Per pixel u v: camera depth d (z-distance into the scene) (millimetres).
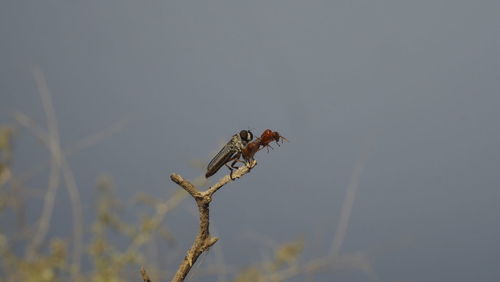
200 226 1979
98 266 2193
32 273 2191
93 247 2199
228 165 2037
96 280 2189
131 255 2201
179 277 1980
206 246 1980
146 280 1979
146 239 2207
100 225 2203
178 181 1979
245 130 2037
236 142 2037
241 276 2203
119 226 2207
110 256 2199
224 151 2037
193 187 1979
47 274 2191
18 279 2193
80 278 2201
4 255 2195
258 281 2203
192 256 1980
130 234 2207
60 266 2199
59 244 2201
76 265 2205
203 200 1979
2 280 2195
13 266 2195
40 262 2195
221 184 1980
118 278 2197
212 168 2037
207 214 1979
